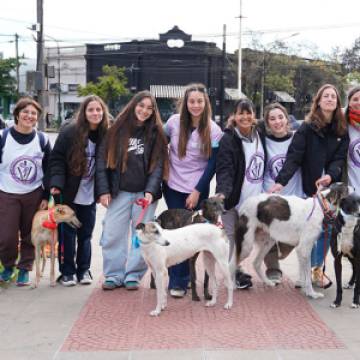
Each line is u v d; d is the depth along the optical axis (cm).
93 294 570
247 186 590
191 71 4459
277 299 556
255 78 4294
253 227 576
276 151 607
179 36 4444
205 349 418
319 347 423
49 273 658
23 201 589
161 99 4450
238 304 539
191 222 552
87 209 606
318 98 584
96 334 454
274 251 620
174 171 584
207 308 525
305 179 604
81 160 577
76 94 4938
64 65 4941
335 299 546
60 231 597
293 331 459
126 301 546
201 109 558
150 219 583
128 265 592
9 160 579
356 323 481
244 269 645
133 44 4519
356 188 607
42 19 2034
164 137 579
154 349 419
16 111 578
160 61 4481
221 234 526
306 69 4453
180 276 563
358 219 506
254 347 422
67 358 404
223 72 3978
